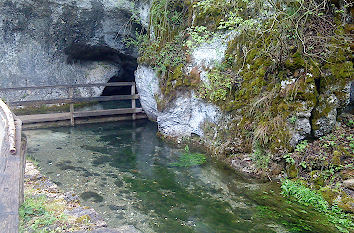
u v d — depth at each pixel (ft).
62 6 33.24
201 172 21.85
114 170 22.22
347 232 14.53
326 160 18.58
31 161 22.91
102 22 35.45
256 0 21.71
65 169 22.09
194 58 26.23
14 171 9.89
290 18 19.95
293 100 19.89
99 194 18.67
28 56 34.86
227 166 22.07
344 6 19.94
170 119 28.40
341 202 16.49
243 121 21.83
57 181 20.12
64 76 37.76
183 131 27.84
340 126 20.49
